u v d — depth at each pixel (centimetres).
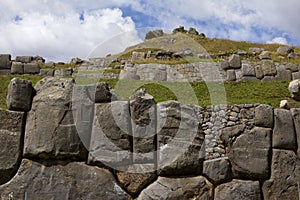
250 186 755
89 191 712
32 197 698
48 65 2222
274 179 763
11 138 718
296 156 786
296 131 801
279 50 2478
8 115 727
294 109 814
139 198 727
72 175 716
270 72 1883
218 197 745
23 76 1827
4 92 1433
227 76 1852
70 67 2200
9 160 708
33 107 739
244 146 773
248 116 793
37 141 716
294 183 766
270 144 781
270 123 791
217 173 754
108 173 728
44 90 755
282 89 1473
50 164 718
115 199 718
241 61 1938
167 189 729
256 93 1442
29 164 714
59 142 719
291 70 1916
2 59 1955
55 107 733
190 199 735
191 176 751
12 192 697
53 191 704
